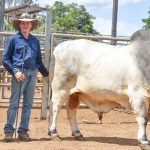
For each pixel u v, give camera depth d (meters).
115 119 10.63
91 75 7.34
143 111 6.89
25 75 7.42
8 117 7.48
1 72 12.09
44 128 8.92
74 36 10.23
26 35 7.46
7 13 21.45
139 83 6.88
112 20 21.39
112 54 7.25
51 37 9.95
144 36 7.07
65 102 7.92
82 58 7.45
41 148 6.92
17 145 7.12
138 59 6.93
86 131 8.74
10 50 7.43
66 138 7.89
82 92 7.52
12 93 7.47
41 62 7.73
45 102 10.12
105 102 7.45
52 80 7.71
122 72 7.04
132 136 8.30
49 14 9.98
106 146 7.25
